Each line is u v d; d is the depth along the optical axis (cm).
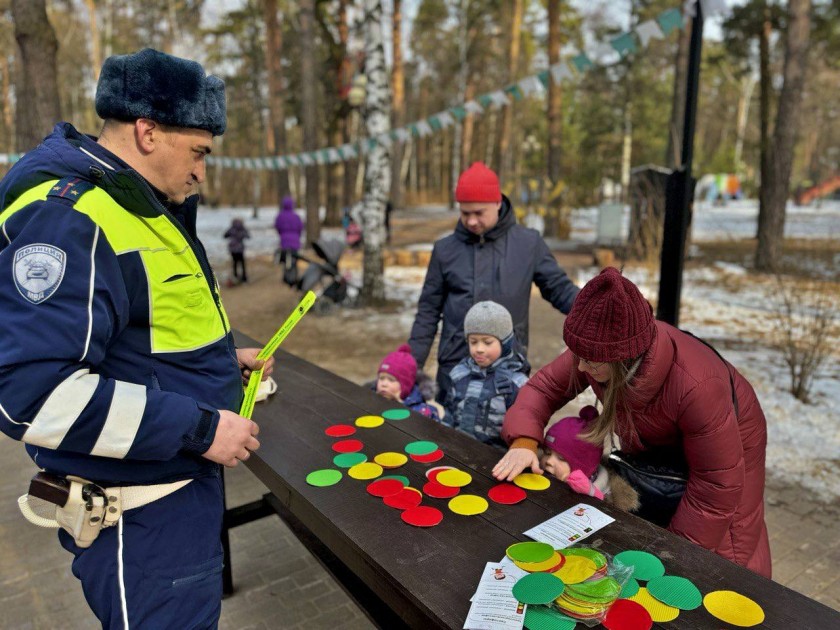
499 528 148
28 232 108
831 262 912
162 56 123
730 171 3556
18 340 104
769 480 351
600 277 144
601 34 1845
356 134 2212
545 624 113
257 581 265
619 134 2756
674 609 117
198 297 133
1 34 2166
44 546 286
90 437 111
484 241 278
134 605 128
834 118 4619
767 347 619
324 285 998
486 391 251
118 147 125
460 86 2636
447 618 115
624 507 178
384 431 212
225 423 125
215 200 3356
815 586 258
